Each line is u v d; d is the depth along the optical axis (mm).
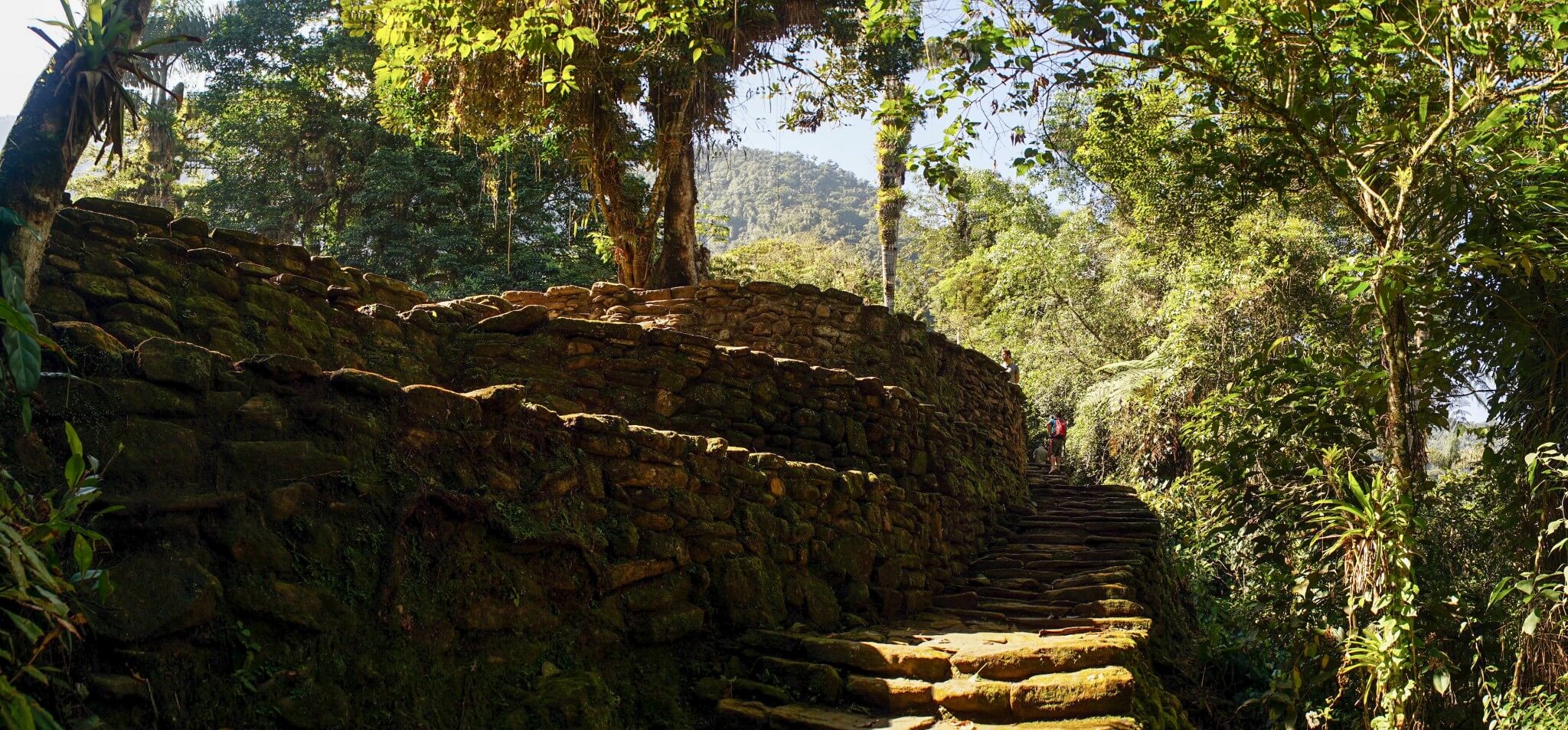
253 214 21344
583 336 6988
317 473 3910
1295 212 17109
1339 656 7637
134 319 4699
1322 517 7551
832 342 10344
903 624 6895
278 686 3484
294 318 5660
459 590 4266
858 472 7234
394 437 4270
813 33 14547
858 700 5090
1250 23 7430
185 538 3420
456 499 4324
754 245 32906
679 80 13156
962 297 29141
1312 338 11727
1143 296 22000
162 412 3578
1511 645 7184
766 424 7438
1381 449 8445
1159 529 10898
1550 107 7711
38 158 3533
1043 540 10266
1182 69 7555
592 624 4848
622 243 13836
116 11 3734
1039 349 23219
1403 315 7328
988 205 31422
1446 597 7520
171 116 21484
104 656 3084
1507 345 7359
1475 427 8500
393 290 7191
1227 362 15961
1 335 3068
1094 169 17750
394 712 3828
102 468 3309
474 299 8125
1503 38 6750
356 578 3896
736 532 5914
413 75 11906
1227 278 16375
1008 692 4957
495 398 4719
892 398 8625
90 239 4754
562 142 13391
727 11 12531
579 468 5043
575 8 11250
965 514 9383
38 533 2773
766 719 4824
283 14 21719
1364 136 7480
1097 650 5371
